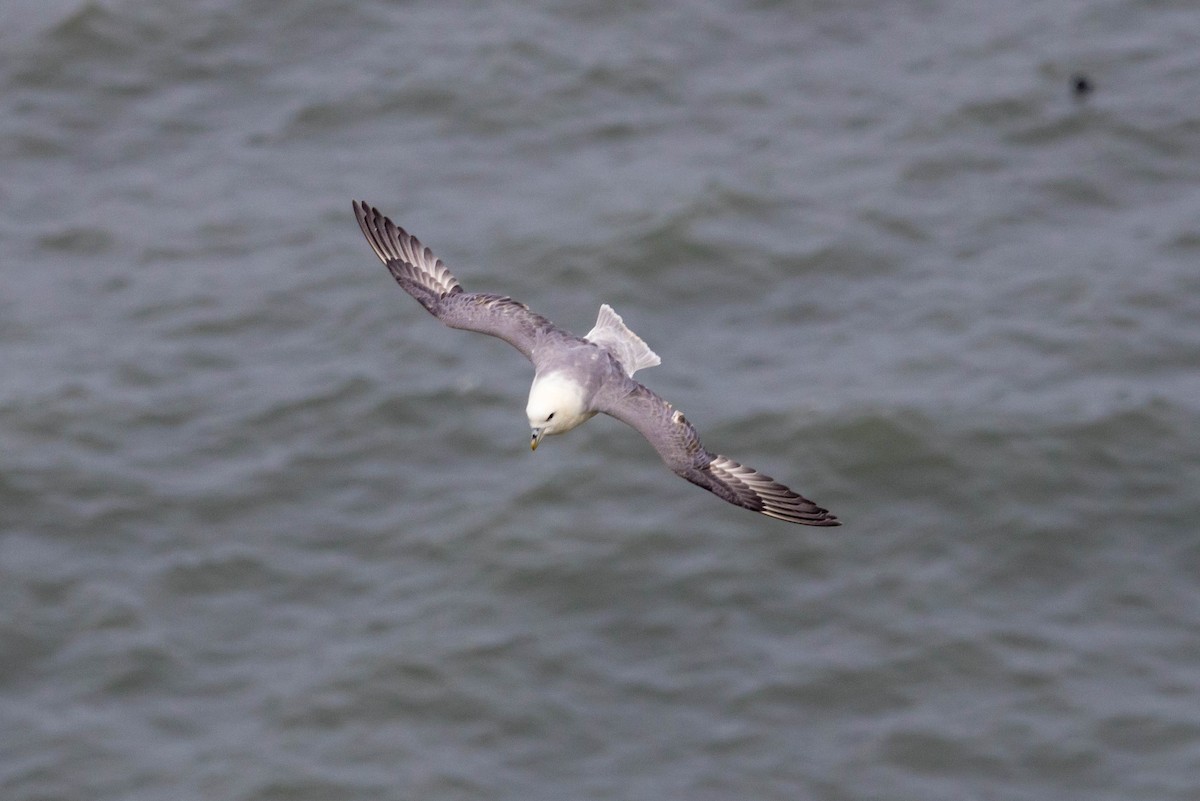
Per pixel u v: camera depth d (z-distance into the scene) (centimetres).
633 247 3881
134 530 3344
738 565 3234
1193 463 3403
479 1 4569
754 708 3000
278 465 3469
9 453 3475
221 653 3116
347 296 3841
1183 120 4216
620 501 3362
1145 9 4544
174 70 4438
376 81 4378
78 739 2969
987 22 4541
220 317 3800
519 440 3500
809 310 3784
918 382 3572
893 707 3000
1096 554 3256
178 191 4122
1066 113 4247
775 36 4506
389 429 3538
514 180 4112
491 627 3141
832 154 4162
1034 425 3462
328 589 3231
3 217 4062
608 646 3109
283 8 4547
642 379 3591
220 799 2864
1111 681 3033
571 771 2911
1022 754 2923
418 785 2883
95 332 3775
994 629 3123
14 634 3142
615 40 4481
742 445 3450
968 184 4088
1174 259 3862
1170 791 2856
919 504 3353
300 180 4138
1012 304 3766
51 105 4344
